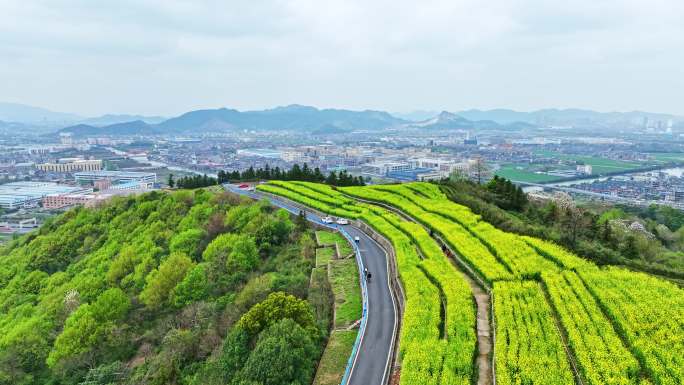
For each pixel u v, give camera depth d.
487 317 56.00
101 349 78.19
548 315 52.69
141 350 78.00
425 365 44.53
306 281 76.94
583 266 65.94
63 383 72.88
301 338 50.84
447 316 54.28
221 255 95.25
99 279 104.75
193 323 76.00
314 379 48.47
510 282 62.16
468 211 100.31
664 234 113.12
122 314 84.56
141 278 100.75
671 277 65.69
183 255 97.81
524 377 42.25
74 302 95.06
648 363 43.75
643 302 54.50
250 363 47.97
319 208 120.75
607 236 80.75
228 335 56.97
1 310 108.50
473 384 43.38
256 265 93.19
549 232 82.19
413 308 56.38
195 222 122.88
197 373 58.84
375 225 97.06
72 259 129.62
